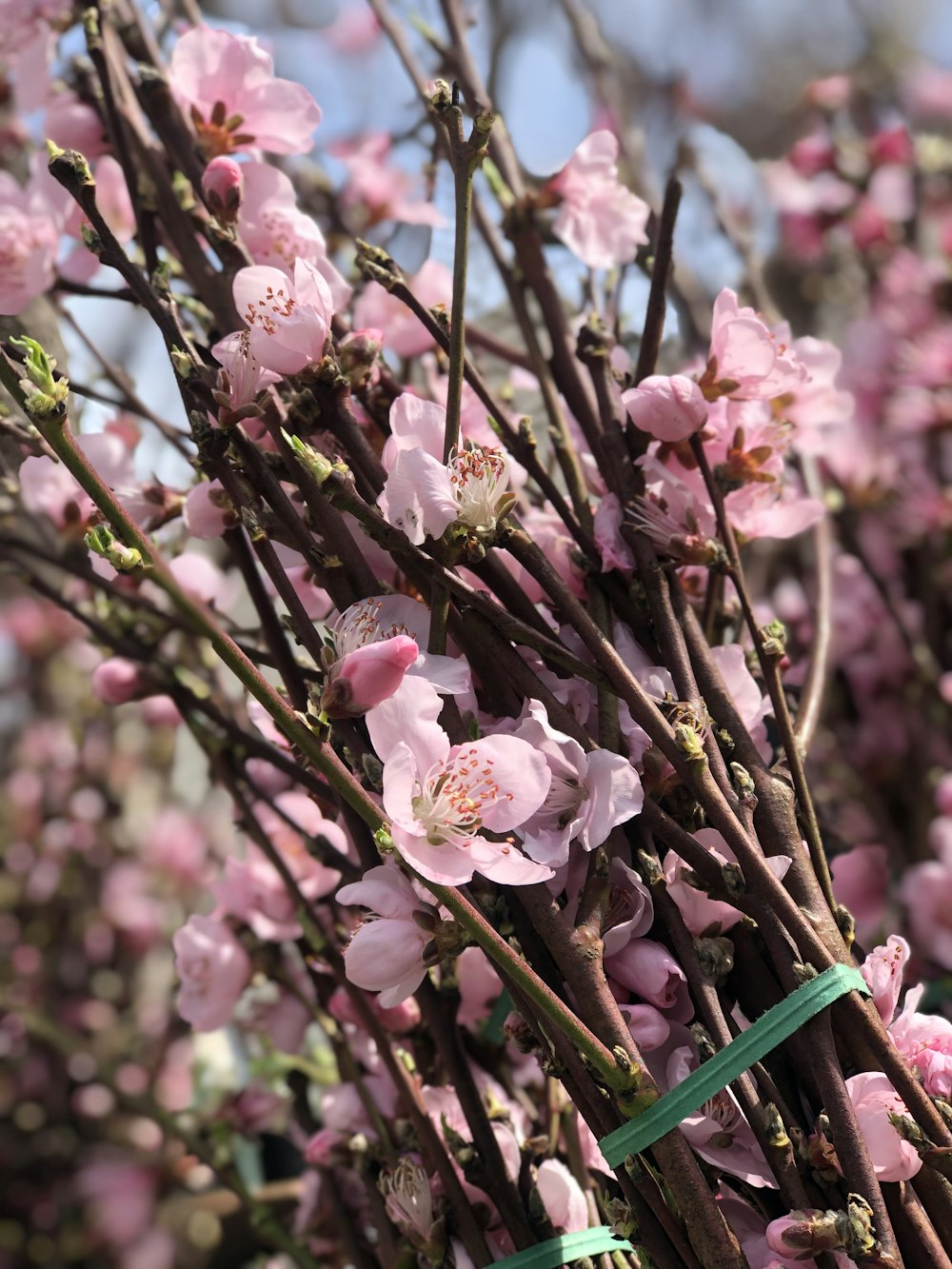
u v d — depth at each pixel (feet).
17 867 2.88
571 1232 0.86
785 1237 0.72
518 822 0.76
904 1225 0.75
